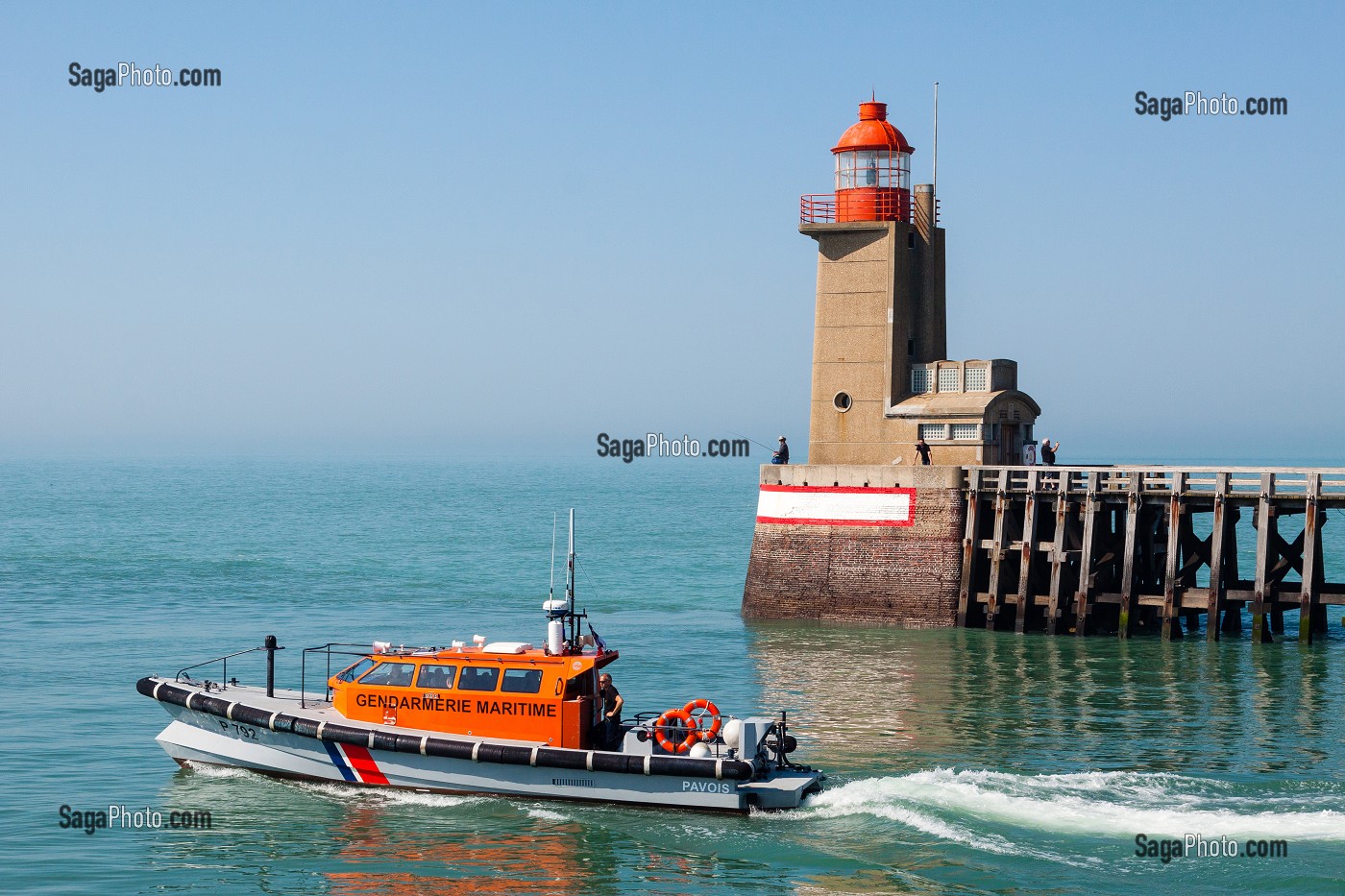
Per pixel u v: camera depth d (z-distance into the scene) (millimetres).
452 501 143500
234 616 46250
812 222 46188
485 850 21016
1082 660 37062
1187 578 42688
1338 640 40688
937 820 21516
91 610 47500
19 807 23172
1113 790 23156
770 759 23641
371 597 51938
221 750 24969
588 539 84375
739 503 139625
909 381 45875
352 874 20172
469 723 23391
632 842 21188
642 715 24953
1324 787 23391
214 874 20234
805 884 19625
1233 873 19484
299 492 171000
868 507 43469
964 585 42281
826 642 40031
